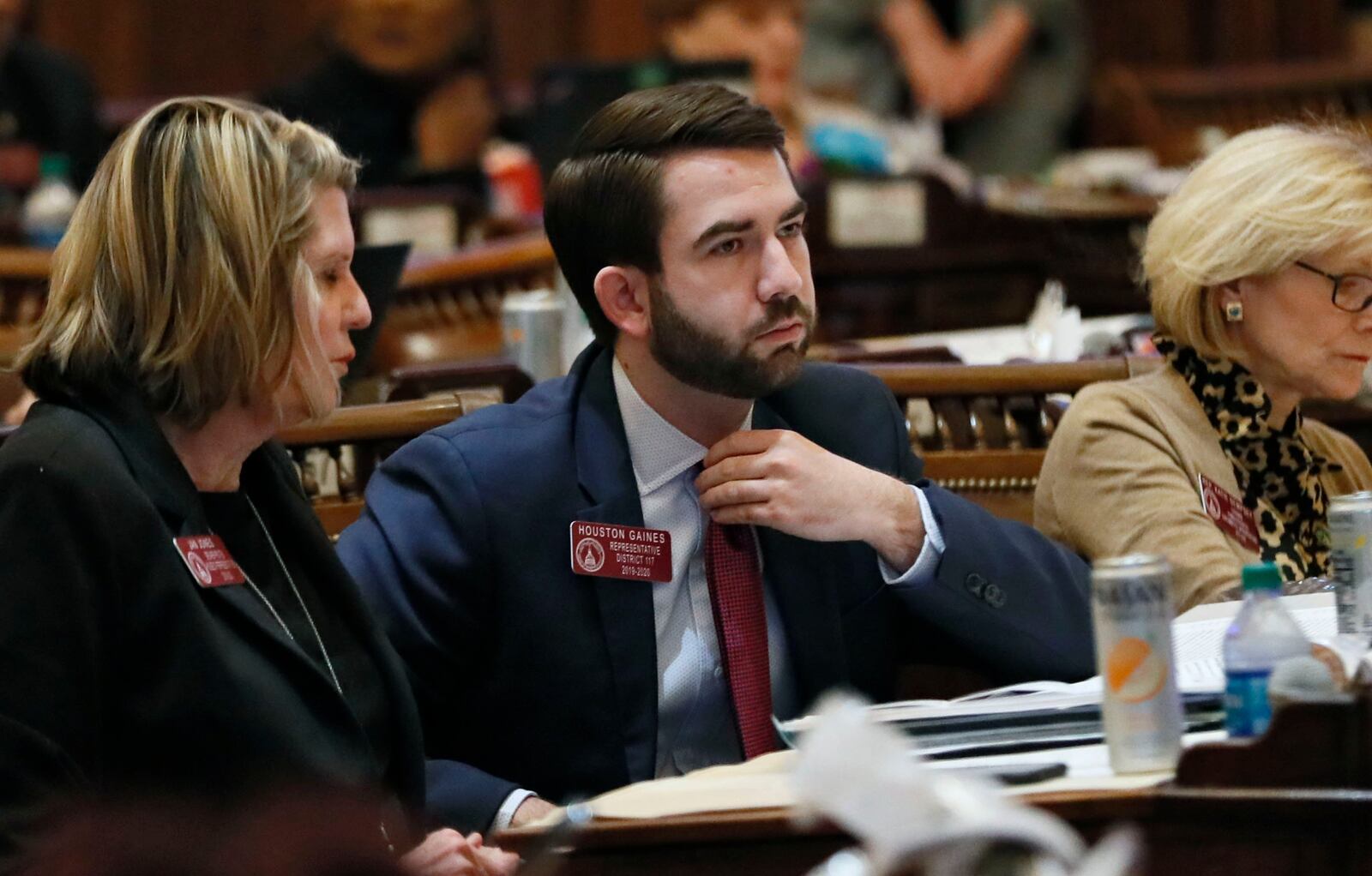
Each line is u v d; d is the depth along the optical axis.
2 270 13.80
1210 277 8.13
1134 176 19.42
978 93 25.69
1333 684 4.78
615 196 7.00
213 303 5.79
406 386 9.39
